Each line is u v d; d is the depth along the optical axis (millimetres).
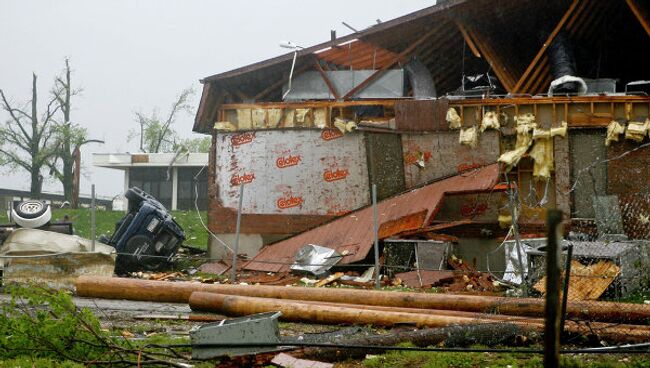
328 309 10836
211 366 8031
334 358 8633
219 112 24031
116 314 12000
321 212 22516
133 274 19469
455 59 27453
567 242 14125
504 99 21438
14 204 18641
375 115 24359
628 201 20219
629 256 13531
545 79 25984
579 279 12938
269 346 8078
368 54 26375
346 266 18906
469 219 20453
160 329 10719
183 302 13461
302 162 22859
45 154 56781
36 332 8336
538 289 13133
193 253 24125
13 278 15227
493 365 8133
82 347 8328
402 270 18000
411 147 21922
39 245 15602
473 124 21609
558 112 21047
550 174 20938
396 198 21234
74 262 15414
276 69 24875
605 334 9055
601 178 20547
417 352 8758
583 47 26766
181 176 53875
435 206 19250
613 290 13023
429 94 25453
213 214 23641
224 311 11484
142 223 20000
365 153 22281
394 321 10312
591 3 24531
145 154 53938
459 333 9133
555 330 4500
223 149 23812
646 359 8344
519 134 21094
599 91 24156
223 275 19672
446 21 24766
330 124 22859
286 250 20969
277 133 23188
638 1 23625
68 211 37156
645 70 28156
